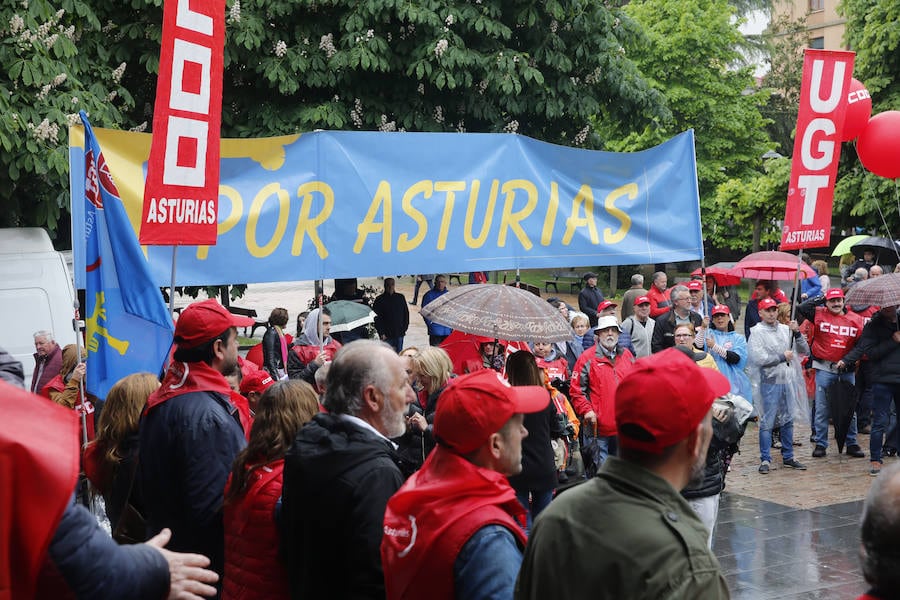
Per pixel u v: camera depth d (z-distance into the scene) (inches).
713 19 1256.8
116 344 222.4
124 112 492.4
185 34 217.5
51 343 374.9
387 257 294.2
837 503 371.2
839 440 446.6
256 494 140.8
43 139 399.9
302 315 540.7
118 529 175.2
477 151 305.0
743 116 1274.6
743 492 390.0
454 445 111.3
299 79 506.0
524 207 314.3
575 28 561.6
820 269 661.9
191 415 151.2
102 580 79.4
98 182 224.5
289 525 130.2
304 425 136.3
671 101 1242.0
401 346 671.1
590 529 93.9
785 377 424.5
